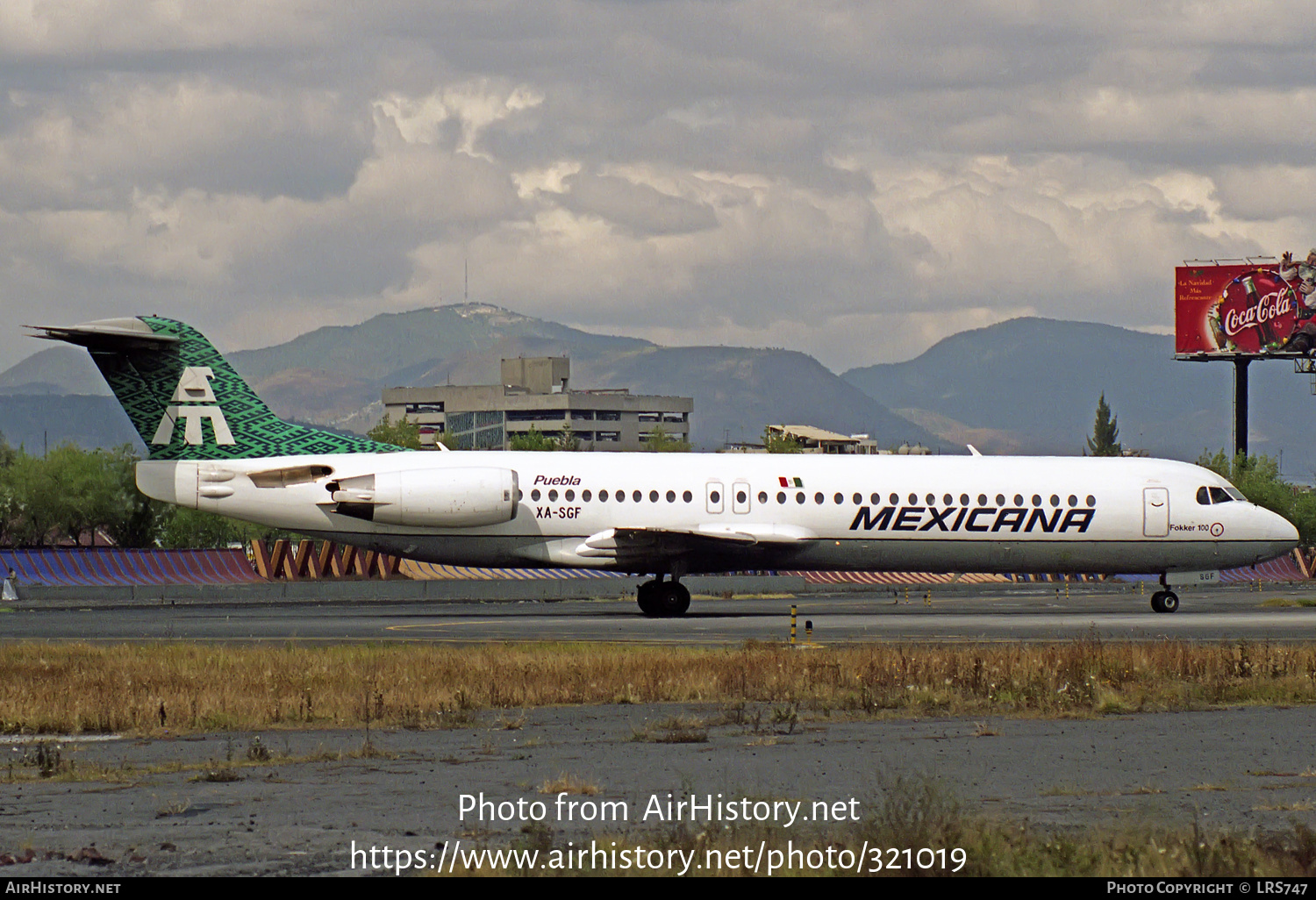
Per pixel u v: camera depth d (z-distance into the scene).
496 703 50.25
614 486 98.62
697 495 99.06
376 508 95.75
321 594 126.62
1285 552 105.12
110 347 95.94
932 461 103.31
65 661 62.25
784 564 101.44
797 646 71.56
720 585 138.25
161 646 70.62
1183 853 23.58
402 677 55.34
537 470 98.62
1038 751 38.97
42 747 38.56
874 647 68.94
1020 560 102.88
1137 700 50.56
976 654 61.38
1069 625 89.50
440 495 95.75
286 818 29.16
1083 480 103.31
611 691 52.38
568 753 38.75
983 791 32.09
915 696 50.78
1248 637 80.75
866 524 100.38
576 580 131.88
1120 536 103.19
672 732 42.56
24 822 28.86
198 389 97.38
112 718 45.59
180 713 46.41
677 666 58.94
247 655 64.69
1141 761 37.09
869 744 40.50
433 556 98.69
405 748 39.75
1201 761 37.09
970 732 43.31
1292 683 54.94
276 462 96.81
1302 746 40.00
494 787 32.88
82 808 30.48
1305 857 23.23
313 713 47.12
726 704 50.59
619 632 83.25
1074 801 30.70
